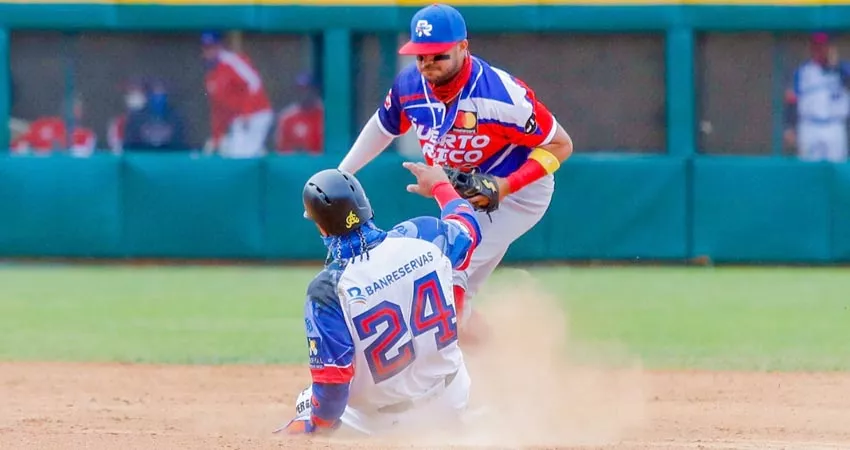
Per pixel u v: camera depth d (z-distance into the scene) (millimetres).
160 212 53281
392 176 51781
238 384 28469
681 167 52375
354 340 17453
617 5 52500
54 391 27281
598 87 54188
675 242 52531
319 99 54406
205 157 53281
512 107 20797
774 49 53594
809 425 22859
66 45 54688
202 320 38844
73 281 48562
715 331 36500
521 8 52531
